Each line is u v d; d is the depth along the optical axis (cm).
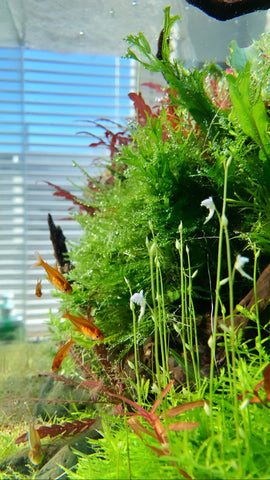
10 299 64
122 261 28
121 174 37
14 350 45
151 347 24
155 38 46
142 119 34
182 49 42
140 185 27
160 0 39
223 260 25
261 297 22
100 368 27
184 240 25
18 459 24
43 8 44
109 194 36
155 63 25
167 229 25
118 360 25
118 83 74
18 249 67
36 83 70
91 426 25
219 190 24
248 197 24
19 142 68
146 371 24
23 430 28
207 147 26
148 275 26
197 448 17
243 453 17
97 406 27
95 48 58
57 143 72
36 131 71
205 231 25
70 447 23
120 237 28
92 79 73
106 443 20
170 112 30
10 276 66
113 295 27
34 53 67
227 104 29
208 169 24
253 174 23
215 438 16
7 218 67
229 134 26
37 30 52
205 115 26
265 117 22
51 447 24
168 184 25
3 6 44
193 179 25
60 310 33
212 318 24
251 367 20
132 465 18
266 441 17
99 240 31
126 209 29
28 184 69
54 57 69
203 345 23
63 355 25
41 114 71
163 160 24
